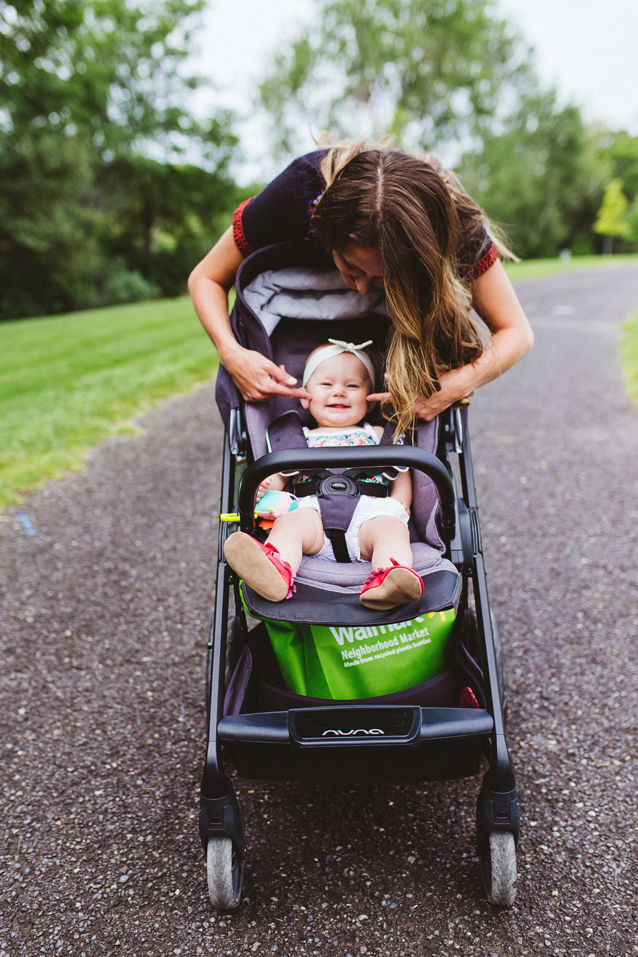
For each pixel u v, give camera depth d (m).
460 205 1.96
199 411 6.70
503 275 2.10
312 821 2.07
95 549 3.84
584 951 1.64
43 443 5.56
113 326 13.92
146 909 1.78
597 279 22.55
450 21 34.75
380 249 1.72
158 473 5.02
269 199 2.07
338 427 2.31
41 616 3.19
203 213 38.25
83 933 1.71
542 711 2.49
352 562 1.95
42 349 11.16
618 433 5.67
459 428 2.16
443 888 1.82
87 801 2.15
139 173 35.12
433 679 1.81
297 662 1.76
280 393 2.03
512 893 1.67
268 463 1.65
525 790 2.14
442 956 1.63
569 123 50.03
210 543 3.89
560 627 3.00
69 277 31.39
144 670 2.79
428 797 2.17
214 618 1.88
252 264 2.18
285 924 1.73
